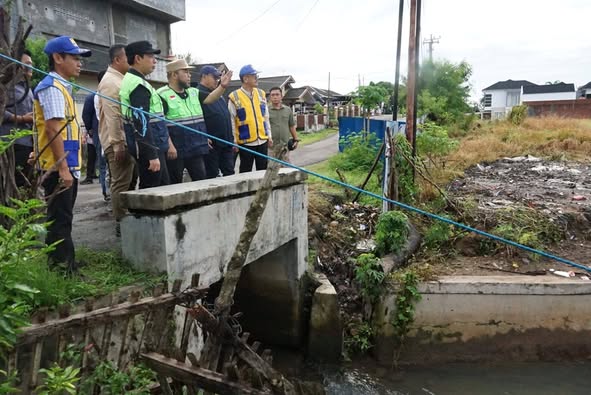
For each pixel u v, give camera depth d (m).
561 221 7.37
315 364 5.61
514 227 7.10
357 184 9.48
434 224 7.18
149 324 2.83
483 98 58.16
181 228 3.56
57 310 2.49
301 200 5.73
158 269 3.47
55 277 2.89
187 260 3.65
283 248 5.77
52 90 3.15
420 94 21.34
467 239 6.88
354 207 8.21
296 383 2.34
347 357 5.67
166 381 2.39
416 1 7.85
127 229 3.55
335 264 6.77
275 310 5.97
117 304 2.57
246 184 4.36
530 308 5.66
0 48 2.94
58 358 2.38
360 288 6.14
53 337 2.50
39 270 2.86
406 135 8.27
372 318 5.79
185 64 5.19
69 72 3.51
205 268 3.88
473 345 5.70
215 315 2.34
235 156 6.66
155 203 3.36
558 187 10.11
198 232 3.77
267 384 2.27
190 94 5.37
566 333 5.68
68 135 3.36
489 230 7.07
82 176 10.31
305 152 17.11
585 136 16.91
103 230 4.96
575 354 5.69
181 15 20.81
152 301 2.66
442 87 22.41
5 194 2.96
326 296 5.61
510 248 6.61
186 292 2.76
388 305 5.68
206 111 5.97
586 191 9.59
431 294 5.66
